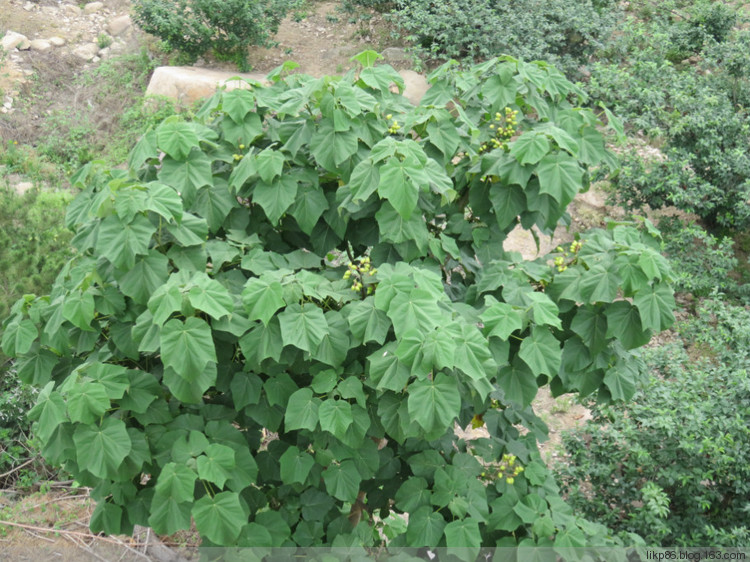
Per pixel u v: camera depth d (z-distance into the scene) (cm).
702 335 611
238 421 397
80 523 531
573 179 361
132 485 357
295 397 344
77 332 362
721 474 490
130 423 358
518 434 423
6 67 1129
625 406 541
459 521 348
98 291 342
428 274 337
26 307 381
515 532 385
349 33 1202
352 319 329
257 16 1084
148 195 330
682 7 1159
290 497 387
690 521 495
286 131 388
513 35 978
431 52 1030
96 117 1072
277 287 328
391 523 420
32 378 379
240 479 347
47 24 1252
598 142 425
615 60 1041
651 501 462
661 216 802
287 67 433
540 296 344
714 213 830
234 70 1123
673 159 768
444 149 383
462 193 420
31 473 584
